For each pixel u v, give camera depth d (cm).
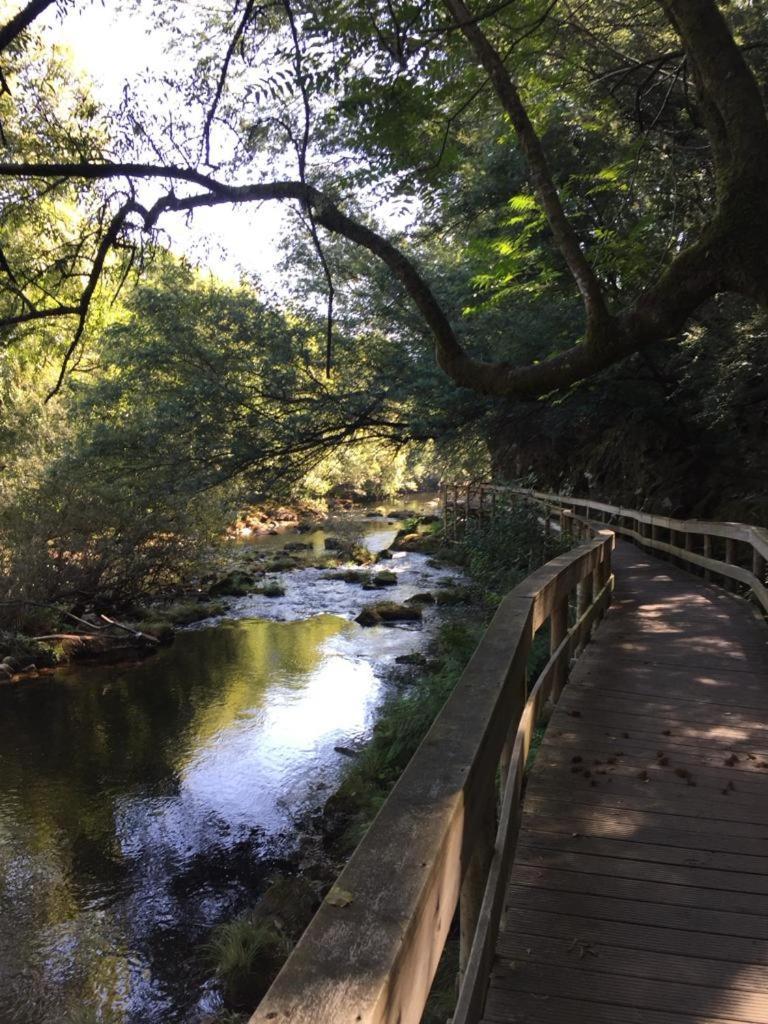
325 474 2175
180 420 1508
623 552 1510
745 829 366
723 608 903
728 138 444
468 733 206
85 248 732
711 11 443
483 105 728
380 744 934
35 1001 578
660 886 317
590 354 487
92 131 662
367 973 104
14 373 1948
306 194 568
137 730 1089
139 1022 555
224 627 1684
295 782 916
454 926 559
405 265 568
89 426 1636
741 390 1099
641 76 967
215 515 1902
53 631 1550
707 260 445
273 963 601
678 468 1516
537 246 1145
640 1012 244
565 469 2131
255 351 1527
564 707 536
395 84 568
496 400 1526
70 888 722
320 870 722
